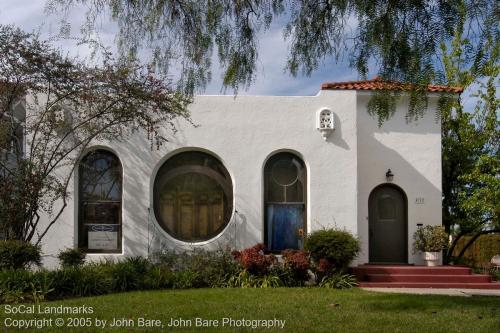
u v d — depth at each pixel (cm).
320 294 1172
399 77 695
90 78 1239
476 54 650
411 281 1407
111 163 1430
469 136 1756
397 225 1608
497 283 1403
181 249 1398
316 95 1459
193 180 1450
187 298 1086
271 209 1459
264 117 1448
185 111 1277
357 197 1518
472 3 638
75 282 1129
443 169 1780
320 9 789
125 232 1394
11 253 1147
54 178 1276
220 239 1413
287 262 1333
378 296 1157
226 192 1448
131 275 1213
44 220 1370
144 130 1416
